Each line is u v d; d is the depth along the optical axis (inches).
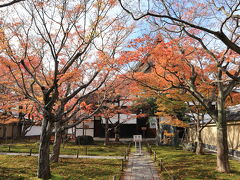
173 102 621.0
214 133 730.2
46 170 357.1
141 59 355.9
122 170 445.7
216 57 385.1
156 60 371.2
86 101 673.0
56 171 420.5
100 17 365.4
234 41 391.2
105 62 384.2
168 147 871.7
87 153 690.8
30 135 1342.3
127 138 1234.6
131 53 356.2
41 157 358.3
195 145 704.4
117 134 1139.3
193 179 362.6
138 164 524.4
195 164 491.5
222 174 386.0
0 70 484.1
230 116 611.8
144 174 423.2
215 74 457.4
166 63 364.5
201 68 447.2
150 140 1182.9
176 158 584.1
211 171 412.5
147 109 956.0
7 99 649.6
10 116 894.4
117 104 1094.4
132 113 1051.9
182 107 706.2
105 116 927.7
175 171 430.3
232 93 528.1
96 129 1247.5
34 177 358.3
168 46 358.6
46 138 363.9
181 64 394.6
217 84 433.1
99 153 698.2
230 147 618.2
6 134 1136.8
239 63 403.9
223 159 408.2
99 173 415.2
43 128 366.6
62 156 623.2
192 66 431.8
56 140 527.2
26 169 432.1
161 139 960.3
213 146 730.2
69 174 400.8
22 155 615.2
